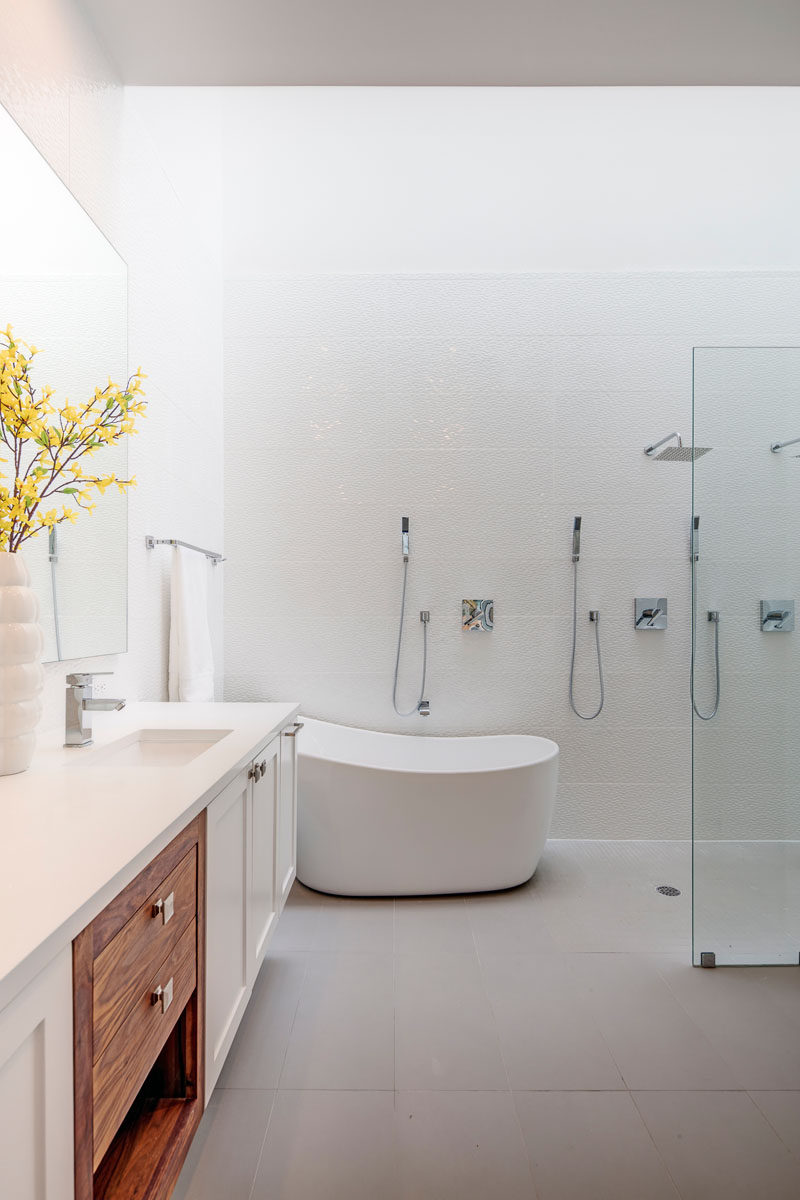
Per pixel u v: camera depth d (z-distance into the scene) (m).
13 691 1.42
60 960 0.79
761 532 2.65
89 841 1.02
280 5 1.97
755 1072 1.87
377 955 2.51
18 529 1.64
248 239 3.77
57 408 1.88
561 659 3.78
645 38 2.08
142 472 2.63
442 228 3.78
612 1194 1.47
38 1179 0.74
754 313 3.79
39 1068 0.74
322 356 3.79
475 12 1.98
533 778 3.04
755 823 2.55
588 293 3.79
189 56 2.21
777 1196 1.47
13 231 1.65
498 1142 1.61
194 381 3.28
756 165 3.67
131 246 2.48
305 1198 1.45
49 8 1.84
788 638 2.63
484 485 3.79
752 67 2.21
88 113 2.10
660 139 3.56
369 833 2.97
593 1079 1.83
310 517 3.79
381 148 3.59
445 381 3.79
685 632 3.77
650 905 2.96
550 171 3.69
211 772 1.47
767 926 2.51
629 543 3.78
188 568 2.88
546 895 3.06
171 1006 1.21
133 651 2.57
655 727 3.77
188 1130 1.29
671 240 3.77
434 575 3.79
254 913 1.88
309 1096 1.76
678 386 3.78
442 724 3.78
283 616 3.79
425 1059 1.91
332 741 3.64
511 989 2.29
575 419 3.79
